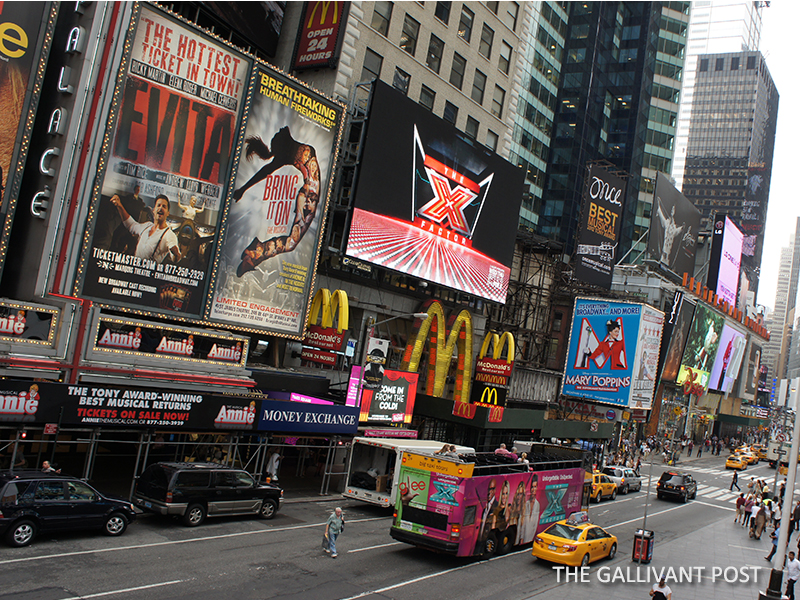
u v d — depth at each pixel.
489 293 41.66
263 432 25.31
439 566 19.31
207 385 24.70
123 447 27.09
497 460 22.72
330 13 33.06
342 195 33.62
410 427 39.56
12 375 19.38
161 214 23.62
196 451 26.52
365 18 34.75
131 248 22.89
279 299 28.31
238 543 18.70
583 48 92.31
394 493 24.84
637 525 31.02
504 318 53.84
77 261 21.48
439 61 40.16
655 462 63.38
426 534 19.61
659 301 70.06
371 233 32.41
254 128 26.39
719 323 81.75
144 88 22.73
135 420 20.47
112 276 22.47
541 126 88.81
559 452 32.56
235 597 14.16
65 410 18.88
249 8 32.47
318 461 32.69
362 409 30.59
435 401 38.31
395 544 21.34
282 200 27.91
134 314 23.80
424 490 19.94
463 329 41.31
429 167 35.69
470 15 42.41
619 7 99.31
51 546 16.17
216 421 22.86
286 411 25.34
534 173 87.81
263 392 27.39
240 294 26.62
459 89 41.69
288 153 27.91
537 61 87.00
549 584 18.91
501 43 45.25
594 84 93.50
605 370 54.66
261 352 29.94
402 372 33.19
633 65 99.56
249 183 26.45
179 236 24.27
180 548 17.42
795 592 21.31
